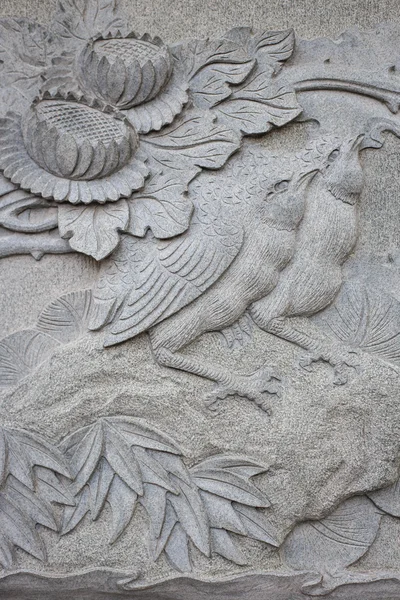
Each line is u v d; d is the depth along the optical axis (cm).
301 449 122
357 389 123
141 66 121
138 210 122
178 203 122
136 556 120
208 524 120
